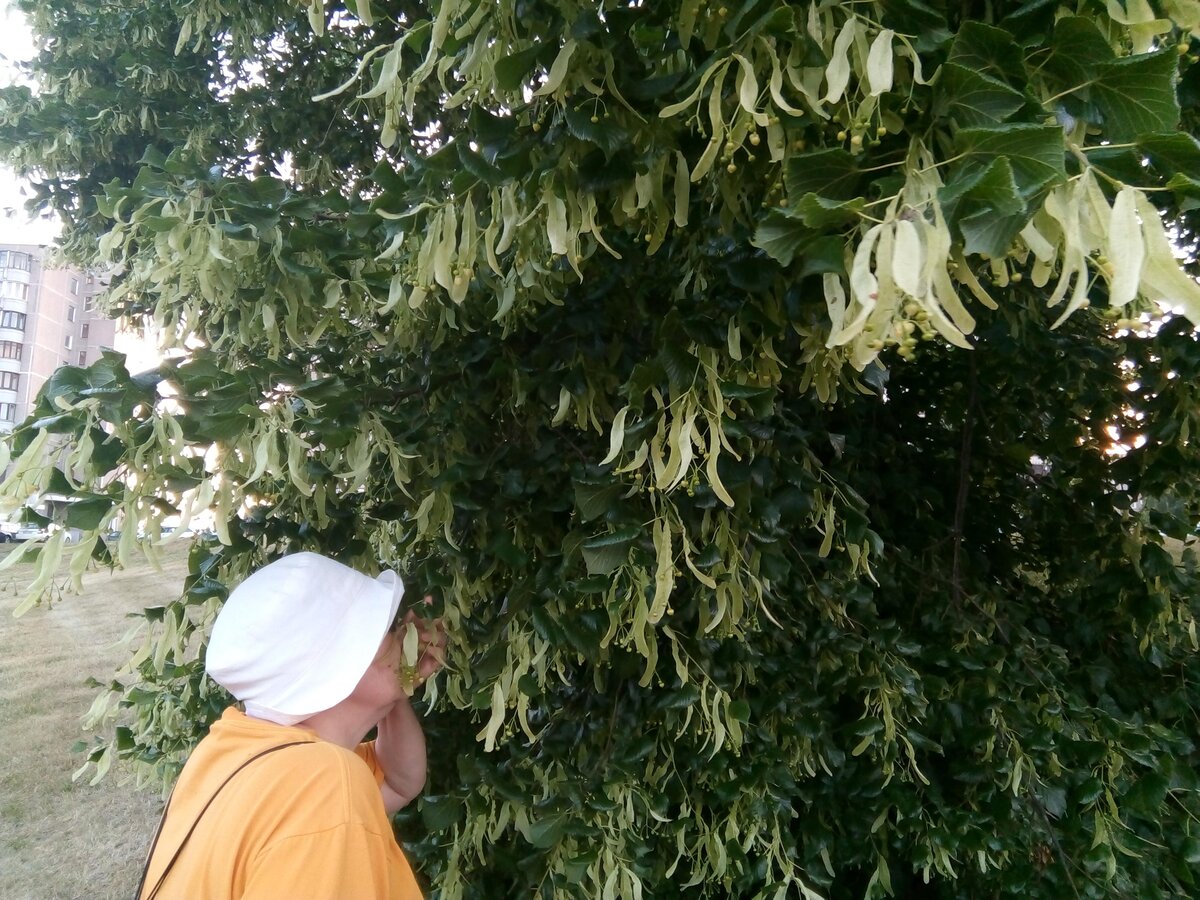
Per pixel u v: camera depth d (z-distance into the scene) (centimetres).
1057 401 224
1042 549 238
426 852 146
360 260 129
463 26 93
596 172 98
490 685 130
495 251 103
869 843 167
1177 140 60
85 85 254
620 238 143
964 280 70
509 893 149
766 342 116
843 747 170
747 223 112
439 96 198
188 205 113
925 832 157
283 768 81
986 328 205
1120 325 63
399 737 127
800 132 92
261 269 122
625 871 129
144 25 244
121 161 273
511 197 102
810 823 162
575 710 158
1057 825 158
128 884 315
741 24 80
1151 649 191
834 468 196
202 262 113
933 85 70
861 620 172
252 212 115
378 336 140
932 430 254
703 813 154
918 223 60
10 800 372
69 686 502
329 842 77
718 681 143
